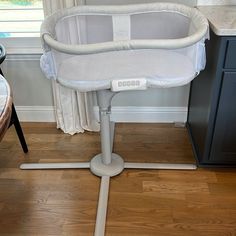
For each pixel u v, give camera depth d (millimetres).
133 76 1250
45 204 1567
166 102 2133
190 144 1983
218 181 1680
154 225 1442
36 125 2215
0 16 1927
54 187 1671
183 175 1726
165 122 2211
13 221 1482
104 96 1482
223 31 1288
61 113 2072
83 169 1790
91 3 1801
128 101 2143
